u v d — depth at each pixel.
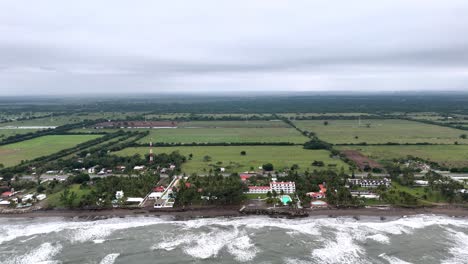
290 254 89.44
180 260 87.00
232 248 93.12
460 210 119.25
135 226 108.44
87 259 87.75
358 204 122.75
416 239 97.69
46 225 109.56
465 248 92.38
